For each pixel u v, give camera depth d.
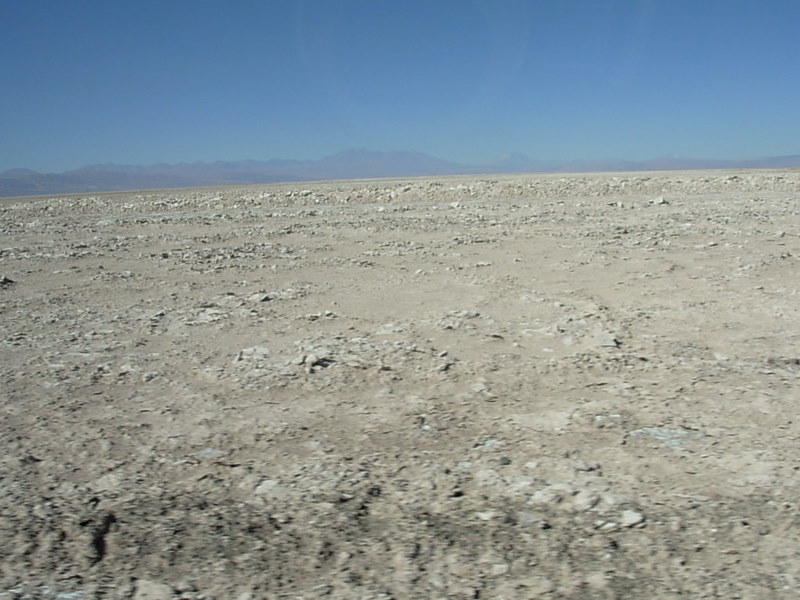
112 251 15.80
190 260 14.02
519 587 3.32
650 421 5.22
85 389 6.26
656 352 6.96
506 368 6.50
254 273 12.38
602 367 6.46
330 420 5.40
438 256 13.55
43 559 3.60
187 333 8.19
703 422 5.18
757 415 5.28
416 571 3.46
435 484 4.35
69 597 3.28
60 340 8.02
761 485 4.23
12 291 11.27
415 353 6.96
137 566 3.54
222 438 5.12
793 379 6.05
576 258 12.75
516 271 11.70
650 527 3.81
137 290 11.10
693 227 16.33
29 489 4.37
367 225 19.00
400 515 3.99
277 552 3.65
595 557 3.55
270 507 4.12
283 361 6.87
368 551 3.64
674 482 4.30
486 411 5.51
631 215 19.50
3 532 3.84
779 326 7.84
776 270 10.89
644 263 12.00
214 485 4.41
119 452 4.92
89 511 4.09
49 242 17.95
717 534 3.72
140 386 6.31
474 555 3.59
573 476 4.40
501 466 4.57
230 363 6.90
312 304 9.62
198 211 26.84
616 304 9.12
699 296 9.40
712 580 3.34
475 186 29.64
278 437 5.12
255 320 8.71
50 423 5.46
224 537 3.79
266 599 3.27
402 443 4.96
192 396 6.01
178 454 4.88
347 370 6.49
